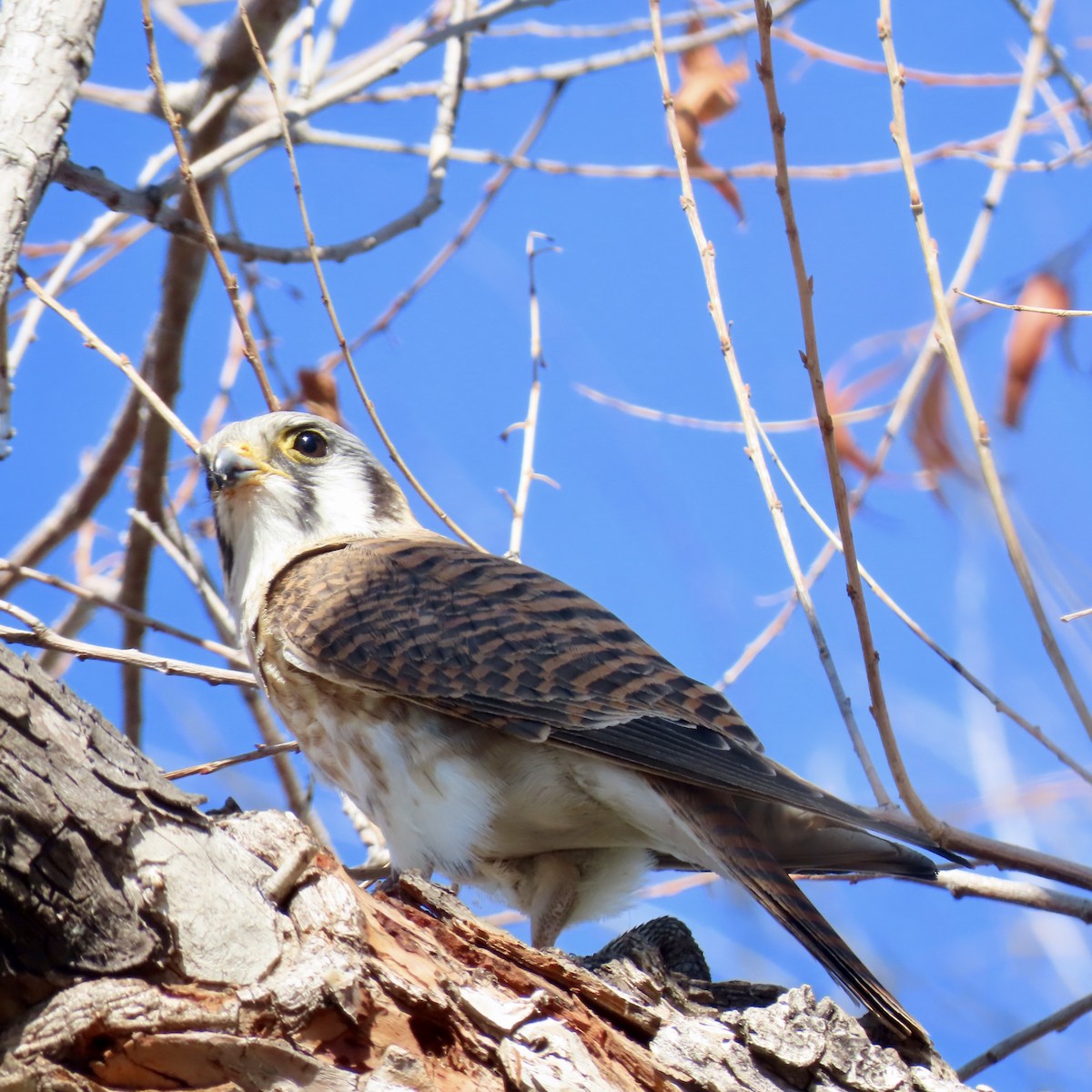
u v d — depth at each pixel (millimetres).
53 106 7887
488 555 9109
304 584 8773
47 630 7953
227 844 5359
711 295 7512
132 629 10945
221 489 9922
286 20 10438
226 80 10695
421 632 8188
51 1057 4953
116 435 11094
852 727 7551
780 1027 5742
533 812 7789
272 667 8641
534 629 8125
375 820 8297
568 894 7977
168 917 5125
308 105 9672
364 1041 5242
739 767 7121
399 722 8141
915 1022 5996
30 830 4918
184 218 9203
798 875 8320
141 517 9461
